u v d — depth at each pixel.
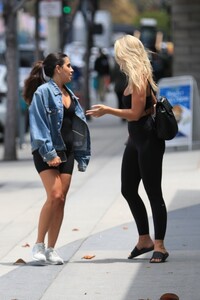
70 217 19.09
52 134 14.48
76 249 15.87
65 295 12.62
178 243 16.00
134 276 13.63
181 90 30.83
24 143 37.28
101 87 62.25
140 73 14.16
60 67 14.61
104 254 15.37
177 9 39.84
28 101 15.12
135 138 14.43
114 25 102.56
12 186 24.59
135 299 12.27
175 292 12.59
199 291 12.61
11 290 12.98
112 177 25.36
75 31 82.25
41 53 43.12
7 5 31.44
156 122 14.29
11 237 17.27
